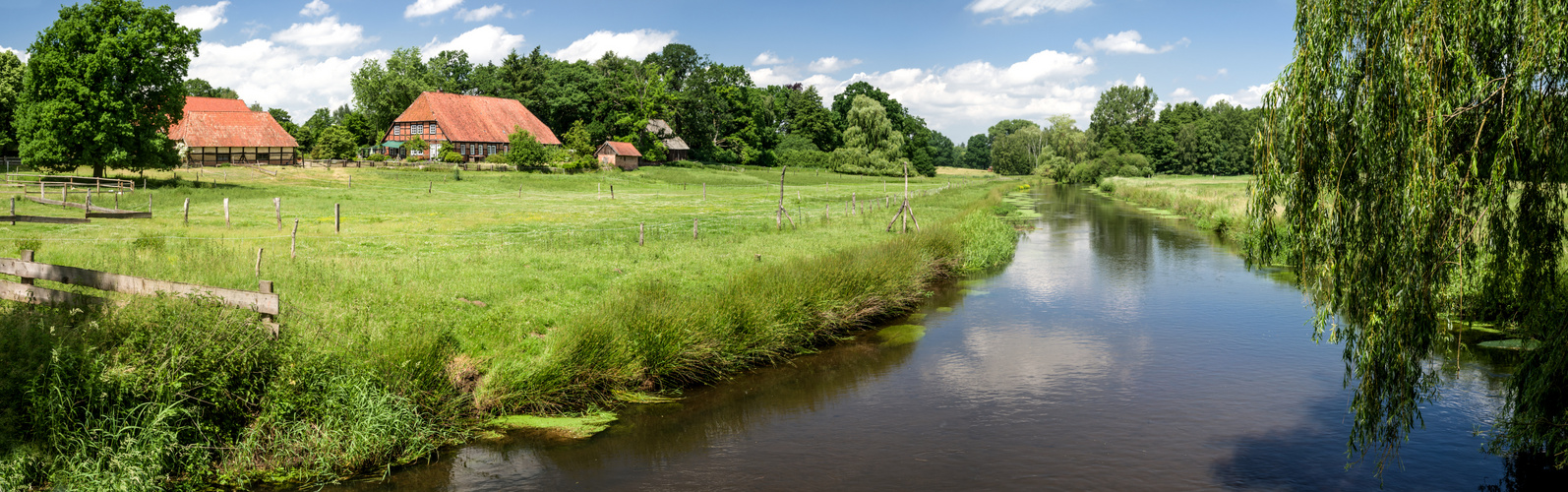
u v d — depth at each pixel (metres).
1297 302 20.62
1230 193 58.78
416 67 102.06
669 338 12.80
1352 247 7.85
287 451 8.86
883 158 108.44
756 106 125.12
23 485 7.36
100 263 16.55
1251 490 8.98
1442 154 7.11
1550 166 7.60
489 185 63.12
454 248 23.34
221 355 8.98
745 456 9.95
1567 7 6.75
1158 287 23.08
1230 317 18.78
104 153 45.25
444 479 9.01
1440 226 7.37
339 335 11.31
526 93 103.81
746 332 14.21
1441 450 10.14
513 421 10.81
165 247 20.39
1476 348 14.62
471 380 11.30
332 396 9.43
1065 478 9.29
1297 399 12.42
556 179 71.62
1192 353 15.33
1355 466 9.70
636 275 18.73
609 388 12.14
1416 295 7.35
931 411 11.84
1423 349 7.82
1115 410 11.87
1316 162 7.90
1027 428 11.07
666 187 72.06
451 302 14.59
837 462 9.73
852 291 17.55
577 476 9.19
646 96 106.56
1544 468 9.55
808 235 29.11
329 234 26.86
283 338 9.77
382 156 82.88
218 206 39.28
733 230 31.16
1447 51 7.12
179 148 65.75
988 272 26.36
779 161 122.56
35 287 10.77
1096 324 18.09
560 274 18.28
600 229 31.23
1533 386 8.84
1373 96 7.37
